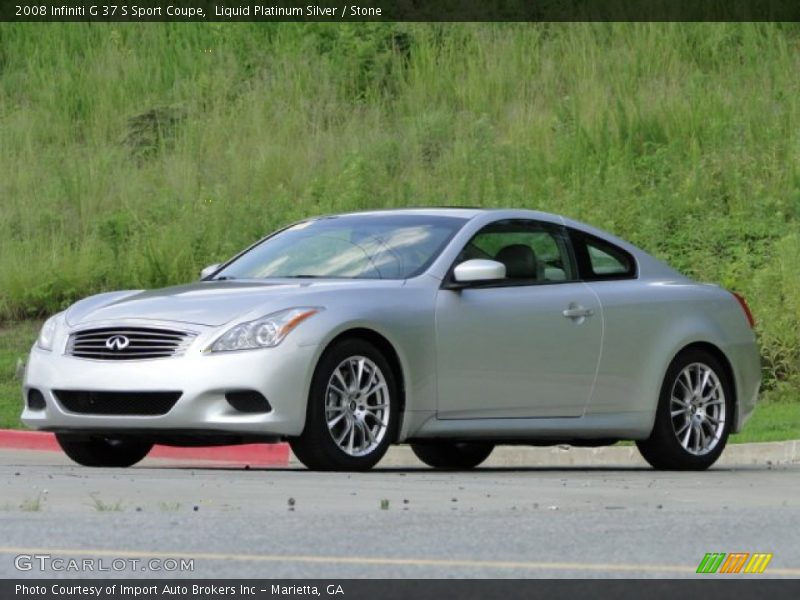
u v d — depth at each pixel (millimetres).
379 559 10742
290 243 23500
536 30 60344
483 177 48750
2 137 56375
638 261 24312
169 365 20156
